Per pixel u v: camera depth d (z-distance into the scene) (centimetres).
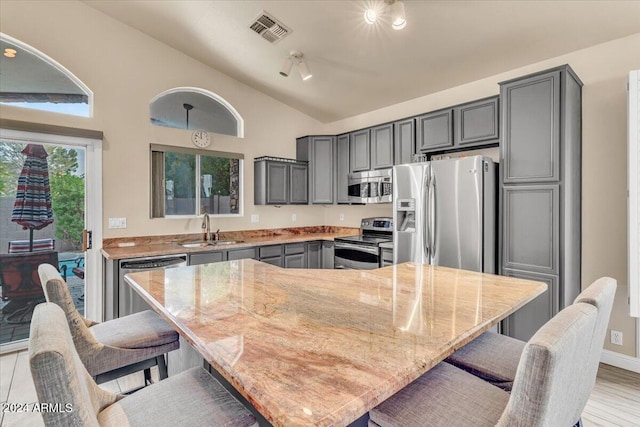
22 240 296
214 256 352
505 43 280
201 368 127
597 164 268
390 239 415
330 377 79
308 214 517
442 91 383
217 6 302
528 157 261
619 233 259
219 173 428
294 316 121
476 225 276
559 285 245
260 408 69
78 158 321
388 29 285
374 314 123
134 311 300
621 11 229
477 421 93
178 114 395
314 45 328
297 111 504
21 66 297
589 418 199
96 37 329
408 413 98
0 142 286
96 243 329
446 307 130
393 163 393
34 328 79
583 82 275
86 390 83
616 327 260
